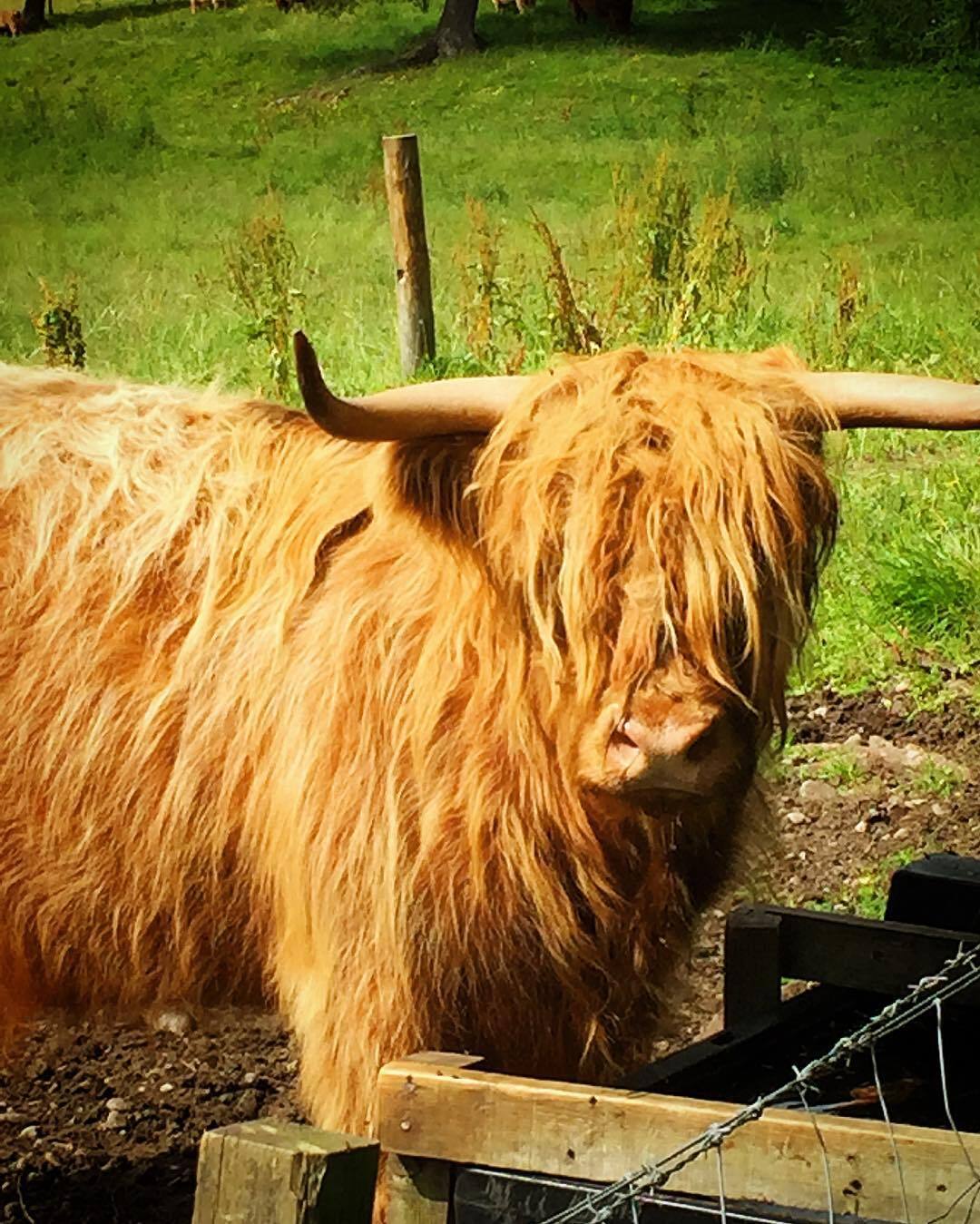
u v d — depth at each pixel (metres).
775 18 35.84
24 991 4.12
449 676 3.55
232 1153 2.32
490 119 28.28
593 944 3.63
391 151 11.17
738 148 24.25
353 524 3.85
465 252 12.74
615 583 3.19
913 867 4.03
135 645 3.95
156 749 3.87
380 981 3.62
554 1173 2.50
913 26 31.02
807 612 3.55
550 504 3.29
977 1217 2.27
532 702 3.45
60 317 10.77
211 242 20.36
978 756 6.72
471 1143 2.54
